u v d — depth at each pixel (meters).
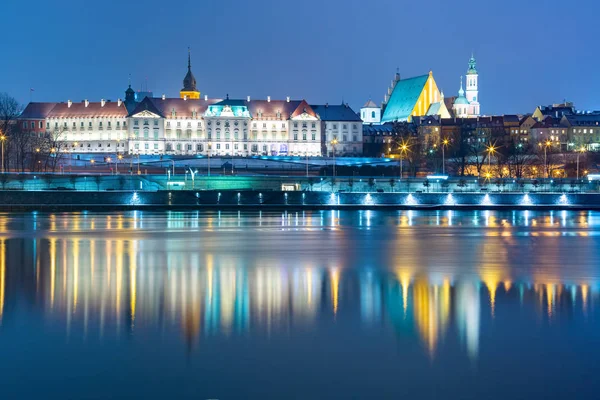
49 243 122.62
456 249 115.38
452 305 70.88
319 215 196.50
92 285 81.12
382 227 156.50
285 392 49.44
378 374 52.38
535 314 67.25
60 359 54.78
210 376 51.84
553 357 55.38
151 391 49.50
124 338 59.44
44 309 68.75
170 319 65.06
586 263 99.31
